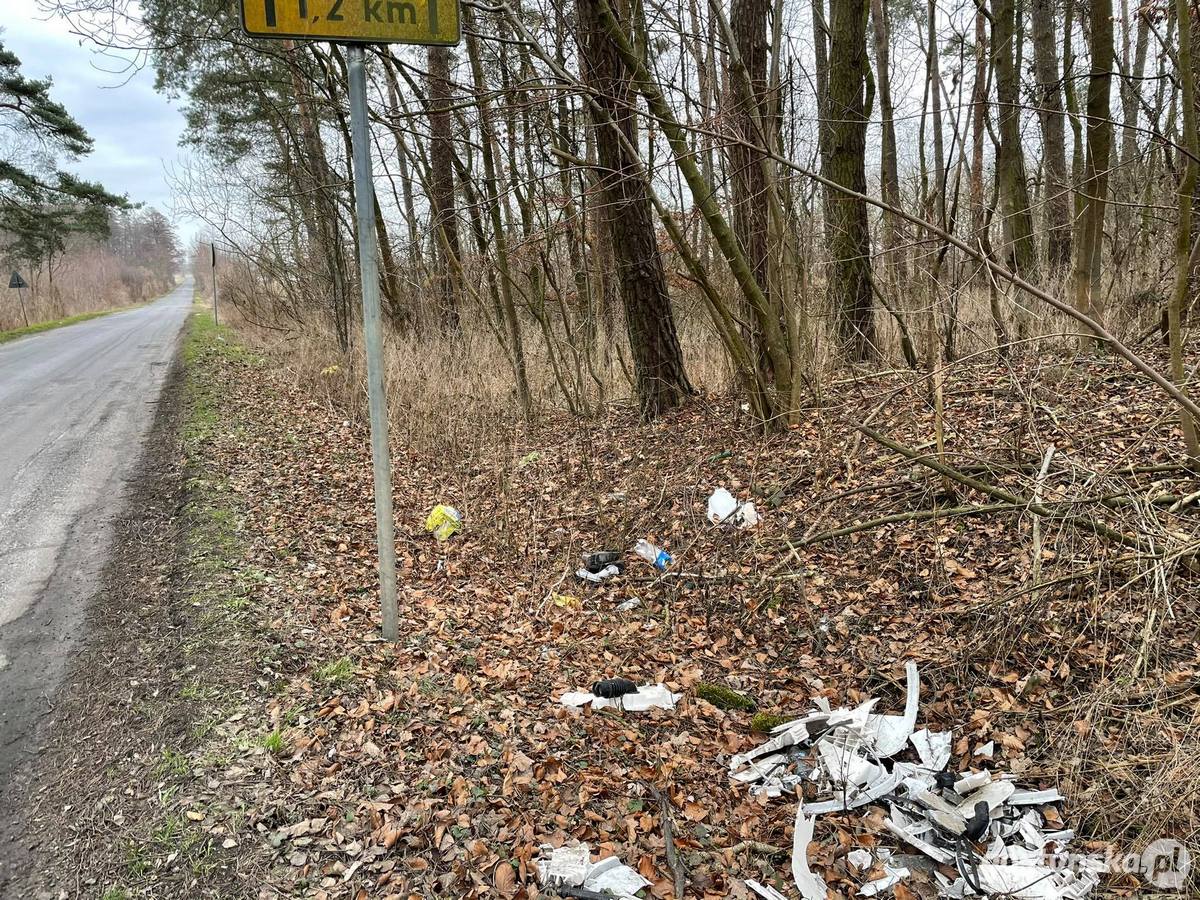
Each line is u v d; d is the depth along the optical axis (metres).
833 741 3.28
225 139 15.95
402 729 3.36
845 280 7.52
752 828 2.89
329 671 3.78
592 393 9.28
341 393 10.99
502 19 6.07
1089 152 5.72
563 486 6.91
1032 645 3.73
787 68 6.77
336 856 2.66
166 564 5.23
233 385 11.94
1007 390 5.98
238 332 20.48
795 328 6.33
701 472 6.33
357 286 13.88
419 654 4.12
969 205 7.19
